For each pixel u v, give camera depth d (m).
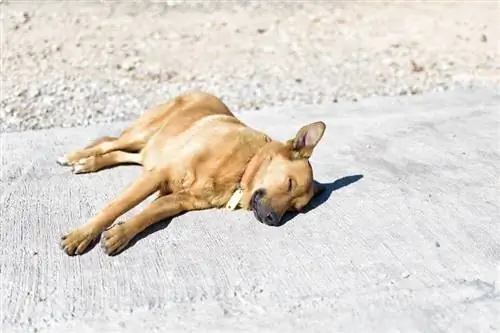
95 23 7.38
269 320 3.24
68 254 3.46
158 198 3.62
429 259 3.46
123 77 6.13
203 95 3.98
